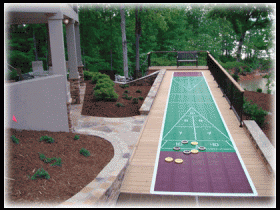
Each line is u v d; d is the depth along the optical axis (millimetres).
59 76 8172
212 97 12992
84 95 14516
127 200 5785
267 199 5715
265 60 27562
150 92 13695
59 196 4758
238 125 9727
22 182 4793
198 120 10266
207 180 6457
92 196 4805
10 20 11766
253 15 25328
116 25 33469
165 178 6594
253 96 24219
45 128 7719
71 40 12617
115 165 6305
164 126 9820
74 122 10453
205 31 44375
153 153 7855
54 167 5602
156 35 39750
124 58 24531
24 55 31891
